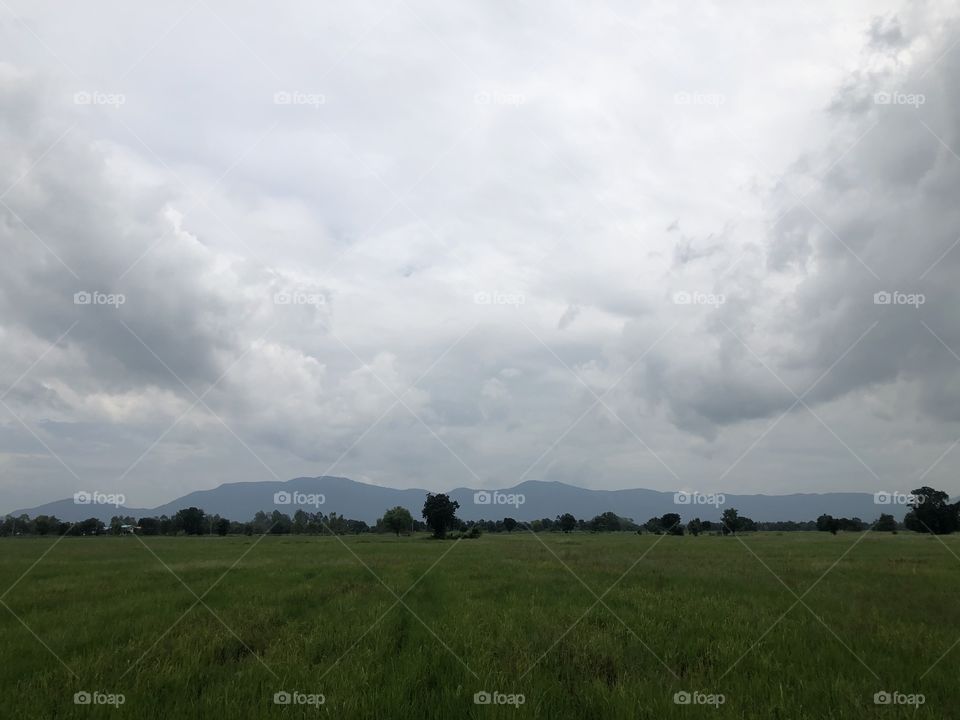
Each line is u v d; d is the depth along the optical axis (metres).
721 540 55.81
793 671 10.30
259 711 8.31
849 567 26.03
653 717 8.12
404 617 15.67
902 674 10.05
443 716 8.33
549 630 13.41
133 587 22.05
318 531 93.88
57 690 9.38
